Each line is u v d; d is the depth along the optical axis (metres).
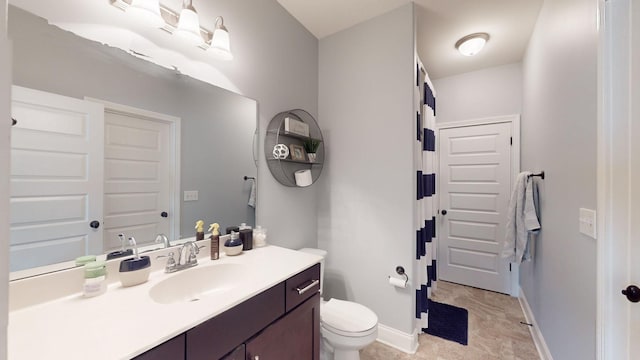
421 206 2.03
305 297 1.25
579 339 1.20
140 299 0.90
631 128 0.92
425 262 2.06
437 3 1.82
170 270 1.14
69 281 0.91
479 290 2.84
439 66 2.83
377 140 1.98
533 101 2.15
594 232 1.04
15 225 0.82
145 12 1.03
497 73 2.82
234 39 1.54
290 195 1.99
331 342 1.45
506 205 2.77
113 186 1.05
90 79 0.98
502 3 1.82
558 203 1.51
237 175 1.57
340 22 2.07
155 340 0.68
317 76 2.30
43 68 0.88
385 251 1.94
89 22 0.98
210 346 0.82
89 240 0.98
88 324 0.74
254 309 0.97
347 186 2.13
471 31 2.15
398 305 1.86
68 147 0.93
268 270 1.19
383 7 1.88
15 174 0.83
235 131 1.56
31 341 0.67
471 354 1.76
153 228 1.18
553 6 1.59
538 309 1.92
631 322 0.92
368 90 2.02
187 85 1.31
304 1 1.83
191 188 1.33
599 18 0.99
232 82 1.53
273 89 1.82
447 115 3.10
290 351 1.16
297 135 1.96
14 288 0.80
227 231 1.50
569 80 1.33
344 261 2.14
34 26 0.86
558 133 1.51
